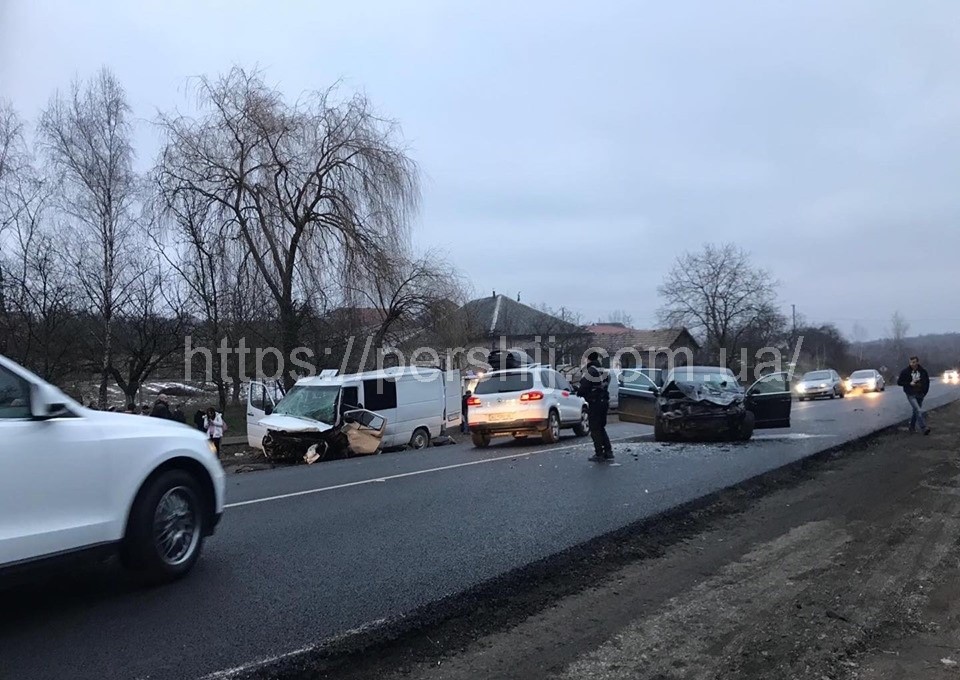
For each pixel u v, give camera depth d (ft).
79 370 83.25
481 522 24.56
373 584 17.76
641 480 32.42
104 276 84.64
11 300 76.95
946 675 13.65
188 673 12.84
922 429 52.60
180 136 83.35
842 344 260.21
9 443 14.52
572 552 20.51
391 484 33.83
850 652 14.61
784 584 18.69
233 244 85.05
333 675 13.39
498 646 14.75
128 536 16.93
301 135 85.46
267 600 16.62
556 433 52.60
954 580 19.01
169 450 17.88
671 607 17.01
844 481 33.50
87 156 85.51
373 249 85.81
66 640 14.32
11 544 14.35
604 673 13.52
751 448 43.29
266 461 56.49
